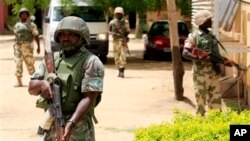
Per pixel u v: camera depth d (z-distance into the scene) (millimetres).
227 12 12930
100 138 9547
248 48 11625
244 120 6559
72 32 5059
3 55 26344
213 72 9422
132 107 12531
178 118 6977
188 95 13914
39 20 42719
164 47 23172
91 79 5008
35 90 5145
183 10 24156
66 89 5059
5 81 16859
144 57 24031
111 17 22281
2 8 45406
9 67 20922
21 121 11055
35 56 24766
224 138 5742
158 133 6137
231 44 12359
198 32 9375
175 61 13273
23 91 14805
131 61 23406
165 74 18734
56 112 4973
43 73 5250
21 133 10039
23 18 15539
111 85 15992
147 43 23766
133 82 16609
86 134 5074
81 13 21500
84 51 5148
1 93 14516
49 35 20859
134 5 21109
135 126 10539
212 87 9438
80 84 5062
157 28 24156
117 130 10180
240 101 12625
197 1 17375
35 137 9719
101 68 5082
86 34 5109
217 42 9453
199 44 9320
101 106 12641
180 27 22875
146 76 18156
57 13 21125
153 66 21391
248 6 11930
